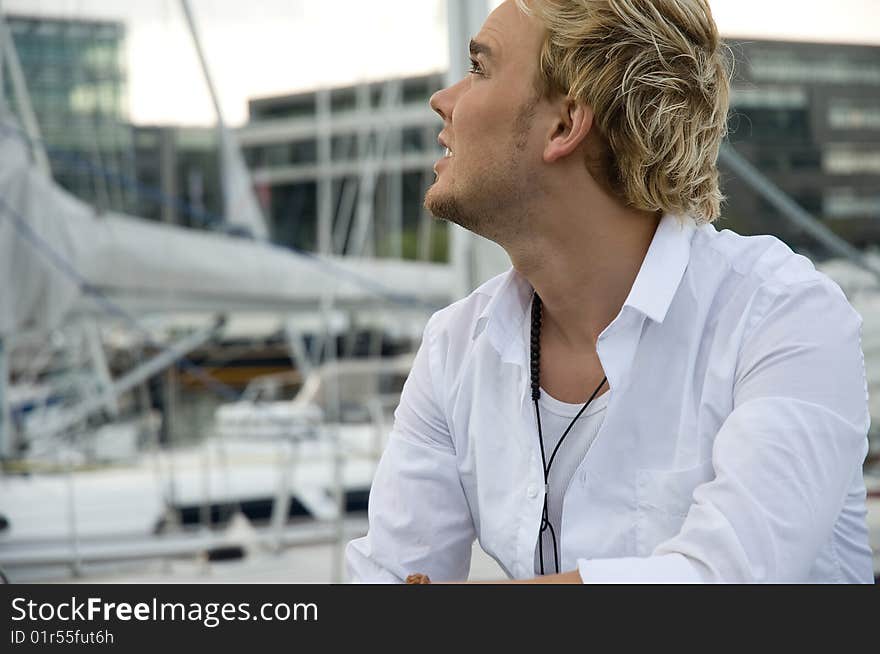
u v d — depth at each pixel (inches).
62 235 176.6
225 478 169.3
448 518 45.1
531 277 41.3
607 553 39.3
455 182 40.6
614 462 39.5
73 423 182.7
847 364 36.8
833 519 35.3
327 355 187.2
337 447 160.1
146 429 185.3
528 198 39.9
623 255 40.3
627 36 38.7
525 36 39.5
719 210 42.5
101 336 185.2
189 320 188.2
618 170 39.6
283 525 158.1
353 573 46.0
